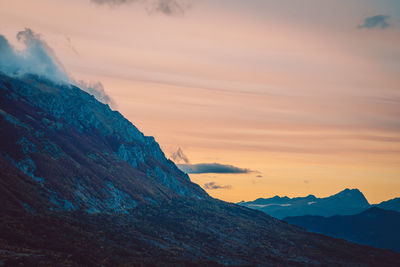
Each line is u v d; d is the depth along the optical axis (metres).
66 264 187.25
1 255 176.62
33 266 173.12
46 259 185.50
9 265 167.62
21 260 175.12
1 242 195.00
